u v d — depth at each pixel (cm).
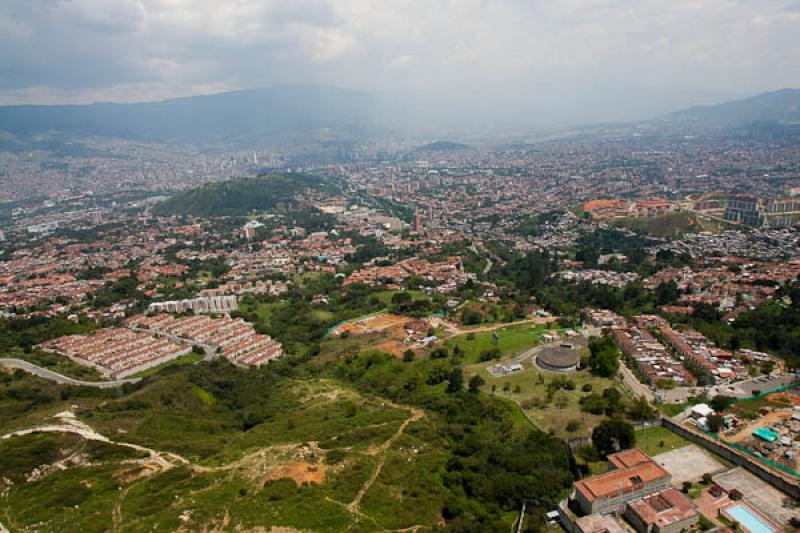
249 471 15938
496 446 17638
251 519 13500
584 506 13188
